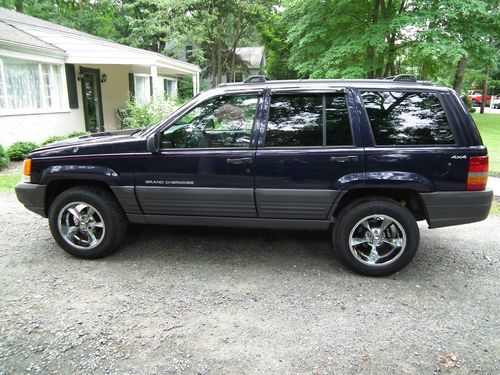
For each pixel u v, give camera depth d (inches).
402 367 91.4
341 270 144.2
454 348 98.7
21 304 117.3
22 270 141.0
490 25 434.0
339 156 131.3
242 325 108.1
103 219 146.9
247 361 93.2
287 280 135.6
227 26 1065.5
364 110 132.7
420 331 106.0
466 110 131.5
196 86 790.5
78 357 94.0
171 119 140.6
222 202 140.1
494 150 441.7
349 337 103.0
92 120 540.4
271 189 136.0
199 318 111.3
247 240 173.2
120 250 160.7
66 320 109.2
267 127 137.1
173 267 145.1
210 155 137.3
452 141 129.7
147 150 140.7
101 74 554.3
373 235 135.7
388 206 132.6
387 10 493.0
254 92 138.9
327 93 134.8
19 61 392.8
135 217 147.9
